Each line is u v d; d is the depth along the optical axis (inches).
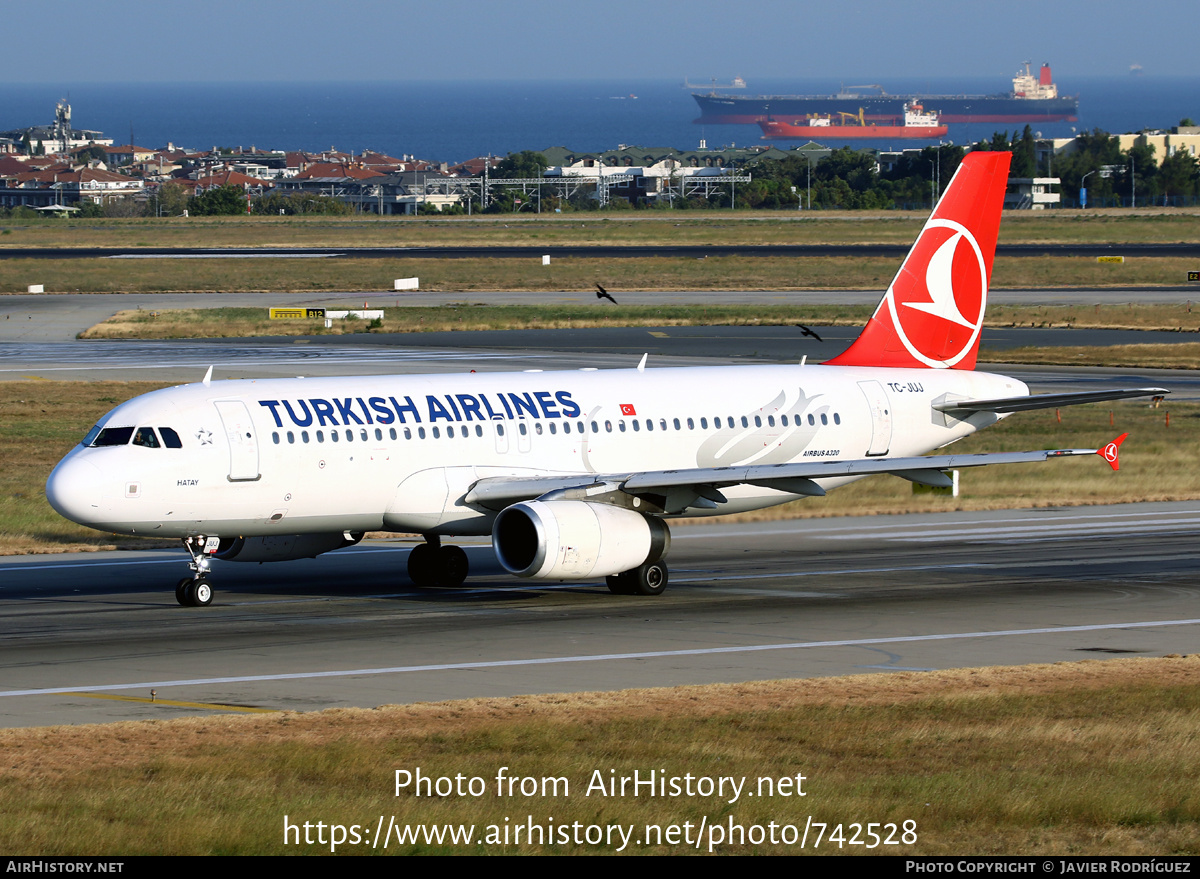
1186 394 7135.8
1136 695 2237.9
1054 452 3132.4
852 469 3105.3
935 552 3880.4
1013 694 2253.9
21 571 3580.2
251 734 1988.2
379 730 2014.0
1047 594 3245.6
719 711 2142.0
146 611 3029.0
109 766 1814.7
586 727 2027.6
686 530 4293.8
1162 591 3280.0
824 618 2957.7
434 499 3206.2
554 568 3026.6
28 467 5216.5
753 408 3676.2
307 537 3339.1
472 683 2346.2
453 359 7785.4
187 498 2955.2
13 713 2124.8
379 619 2938.0
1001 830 1604.3
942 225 4028.1
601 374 3627.0
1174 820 1640.0
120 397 6707.7
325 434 3095.5
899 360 4020.7
